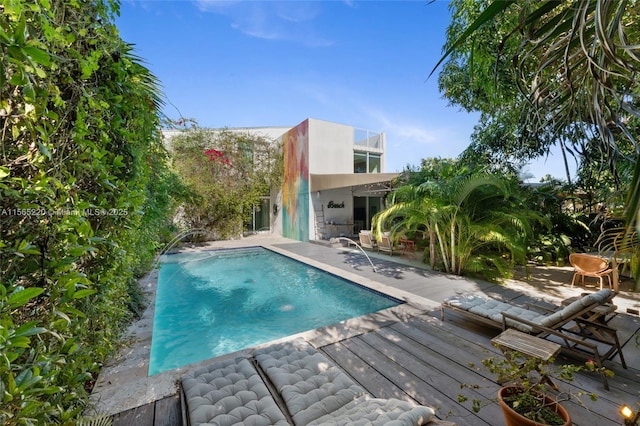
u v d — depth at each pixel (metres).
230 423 1.90
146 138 3.34
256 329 4.82
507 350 2.58
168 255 10.75
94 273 2.13
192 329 4.83
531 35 1.51
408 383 2.69
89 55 1.83
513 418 1.79
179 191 11.44
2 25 0.97
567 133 2.04
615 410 2.27
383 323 4.11
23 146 1.28
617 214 2.99
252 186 14.75
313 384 2.38
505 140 7.86
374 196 16.09
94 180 1.90
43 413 1.19
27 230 1.27
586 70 1.70
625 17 2.17
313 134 13.61
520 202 6.56
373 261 8.82
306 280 7.61
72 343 1.47
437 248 7.59
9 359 0.94
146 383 2.70
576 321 3.17
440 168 8.47
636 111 1.45
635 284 1.09
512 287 5.79
